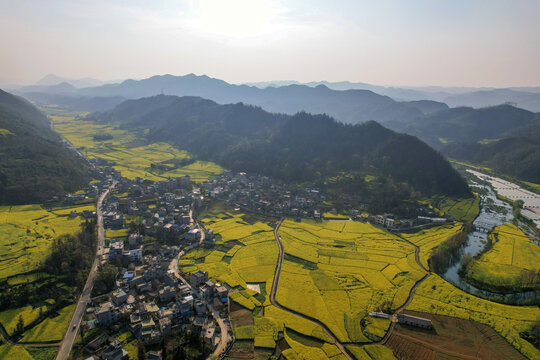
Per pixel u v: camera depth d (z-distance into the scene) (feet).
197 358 494.18
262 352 515.91
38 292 638.94
